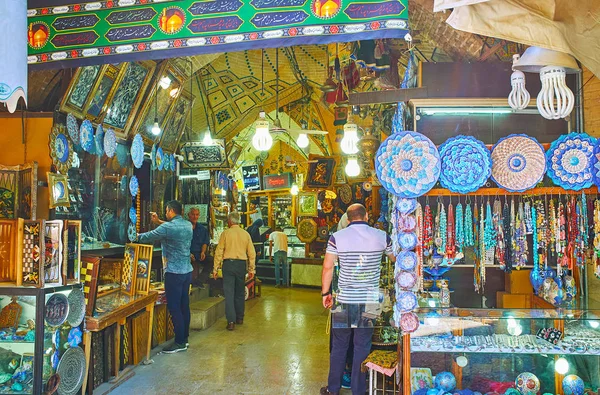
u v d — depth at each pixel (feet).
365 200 30.12
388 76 16.51
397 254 10.59
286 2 9.37
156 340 17.97
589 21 7.74
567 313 10.55
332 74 21.61
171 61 19.08
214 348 17.85
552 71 8.57
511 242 10.70
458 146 9.98
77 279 11.87
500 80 11.38
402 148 9.87
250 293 29.09
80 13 10.29
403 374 10.46
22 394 10.43
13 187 12.53
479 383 10.53
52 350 11.03
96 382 13.20
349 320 12.47
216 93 28.50
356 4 9.10
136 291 15.98
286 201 40.19
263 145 18.47
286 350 17.62
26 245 10.70
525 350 10.31
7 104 6.98
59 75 14.19
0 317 10.74
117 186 18.49
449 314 10.46
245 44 9.55
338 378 12.89
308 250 35.37
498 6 7.77
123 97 17.16
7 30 6.97
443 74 11.47
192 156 24.52
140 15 10.05
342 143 18.75
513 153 10.18
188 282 17.65
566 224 10.65
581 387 10.34
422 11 12.19
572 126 11.86
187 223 17.58
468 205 10.73
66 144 13.87
